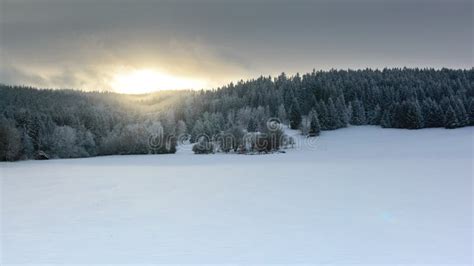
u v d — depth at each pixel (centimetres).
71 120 10444
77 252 1468
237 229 1769
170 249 1488
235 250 1462
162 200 2594
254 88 15075
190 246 1521
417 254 1391
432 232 1672
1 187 3412
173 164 6003
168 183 3550
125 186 3378
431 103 10269
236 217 2019
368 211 2111
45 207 2383
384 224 1819
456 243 1512
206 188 3153
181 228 1805
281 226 1811
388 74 14812
